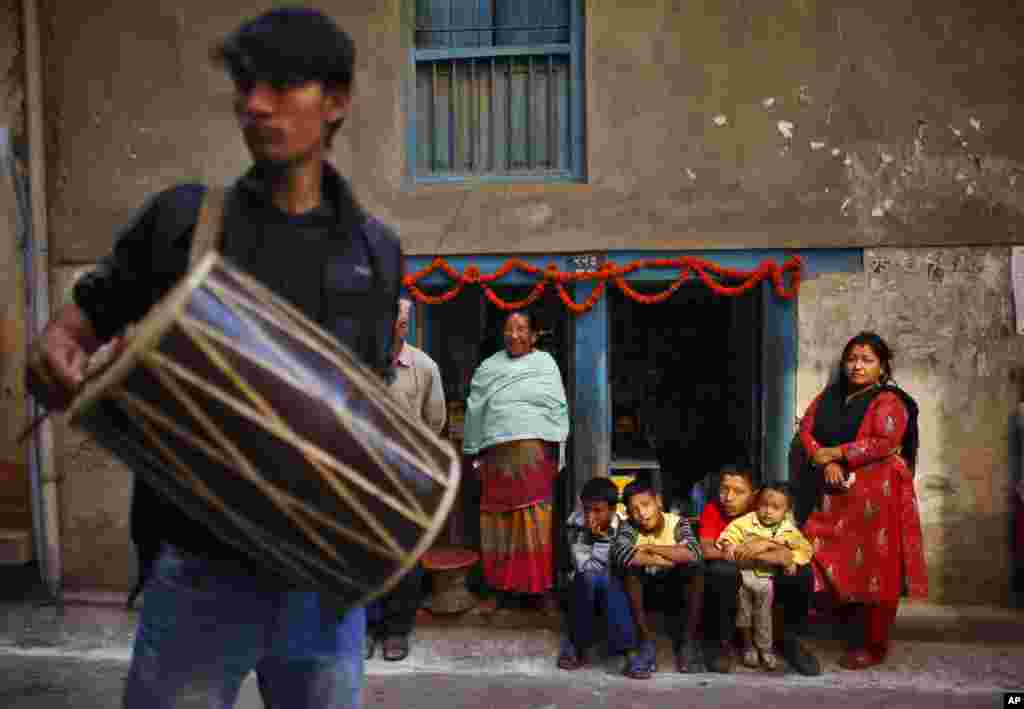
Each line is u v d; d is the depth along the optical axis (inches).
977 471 166.1
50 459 181.2
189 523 51.5
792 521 156.4
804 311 168.2
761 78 165.3
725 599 151.5
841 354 167.5
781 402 169.2
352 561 47.7
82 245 180.2
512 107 175.5
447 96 176.6
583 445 173.3
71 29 177.9
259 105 47.4
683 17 165.6
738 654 158.7
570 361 174.9
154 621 53.6
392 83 171.8
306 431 44.9
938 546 167.0
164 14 176.1
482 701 141.4
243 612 53.5
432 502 48.9
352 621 59.4
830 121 164.7
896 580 152.0
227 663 54.3
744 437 188.7
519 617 171.8
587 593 153.5
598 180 169.0
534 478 167.0
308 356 46.8
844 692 143.6
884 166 164.6
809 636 165.2
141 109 177.8
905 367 166.7
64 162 179.9
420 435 51.1
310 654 57.6
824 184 165.6
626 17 166.7
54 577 182.9
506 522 169.2
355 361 49.8
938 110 163.2
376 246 55.6
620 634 151.3
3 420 185.3
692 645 155.0
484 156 176.6
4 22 178.9
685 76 166.4
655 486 189.3
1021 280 163.6
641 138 167.8
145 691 54.0
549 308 187.8
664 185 168.1
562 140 174.7
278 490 45.0
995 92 162.2
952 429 166.2
